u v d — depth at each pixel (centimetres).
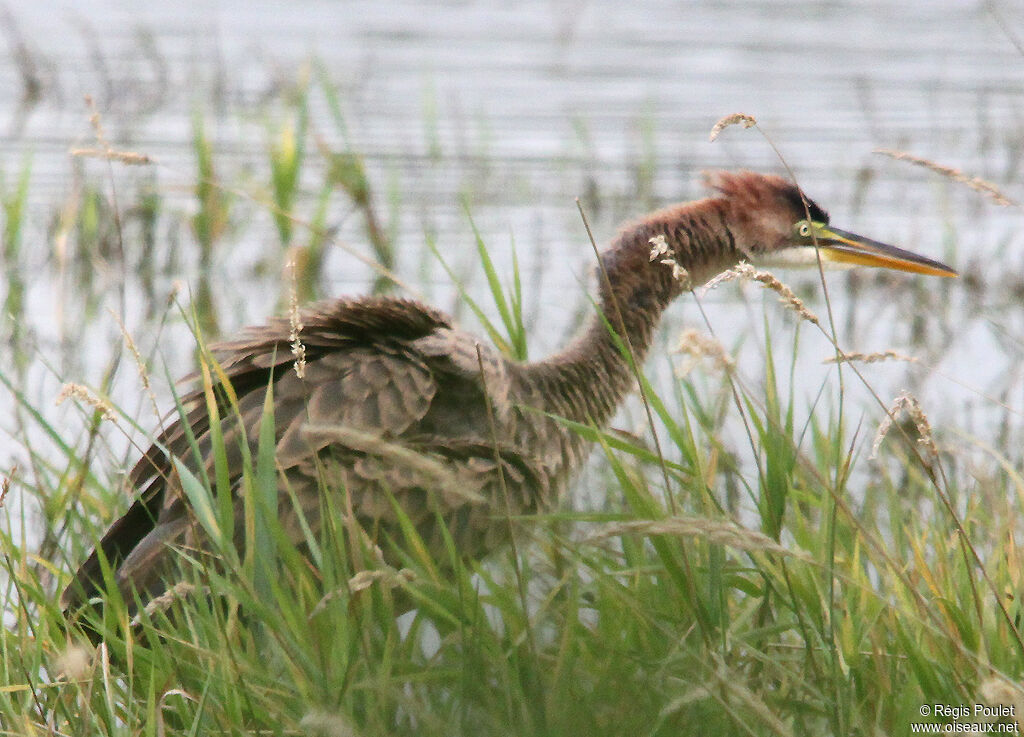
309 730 676
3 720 731
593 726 679
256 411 831
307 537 746
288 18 2730
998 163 2022
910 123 2166
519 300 1062
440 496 823
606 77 2386
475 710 680
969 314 1590
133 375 1315
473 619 715
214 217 1691
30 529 1015
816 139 2097
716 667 696
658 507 810
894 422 744
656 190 1897
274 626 714
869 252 1127
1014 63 2502
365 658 700
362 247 1706
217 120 2111
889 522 1012
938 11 2891
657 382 1202
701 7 2955
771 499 853
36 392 1280
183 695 715
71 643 770
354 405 829
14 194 1806
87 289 1600
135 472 858
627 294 1021
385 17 2770
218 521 788
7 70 2323
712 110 2219
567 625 704
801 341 1488
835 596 842
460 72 2395
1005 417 1288
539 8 2900
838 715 702
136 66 2353
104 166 1914
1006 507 952
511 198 1864
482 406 875
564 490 954
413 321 876
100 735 709
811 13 2892
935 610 789
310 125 2006
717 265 1073
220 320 1514
